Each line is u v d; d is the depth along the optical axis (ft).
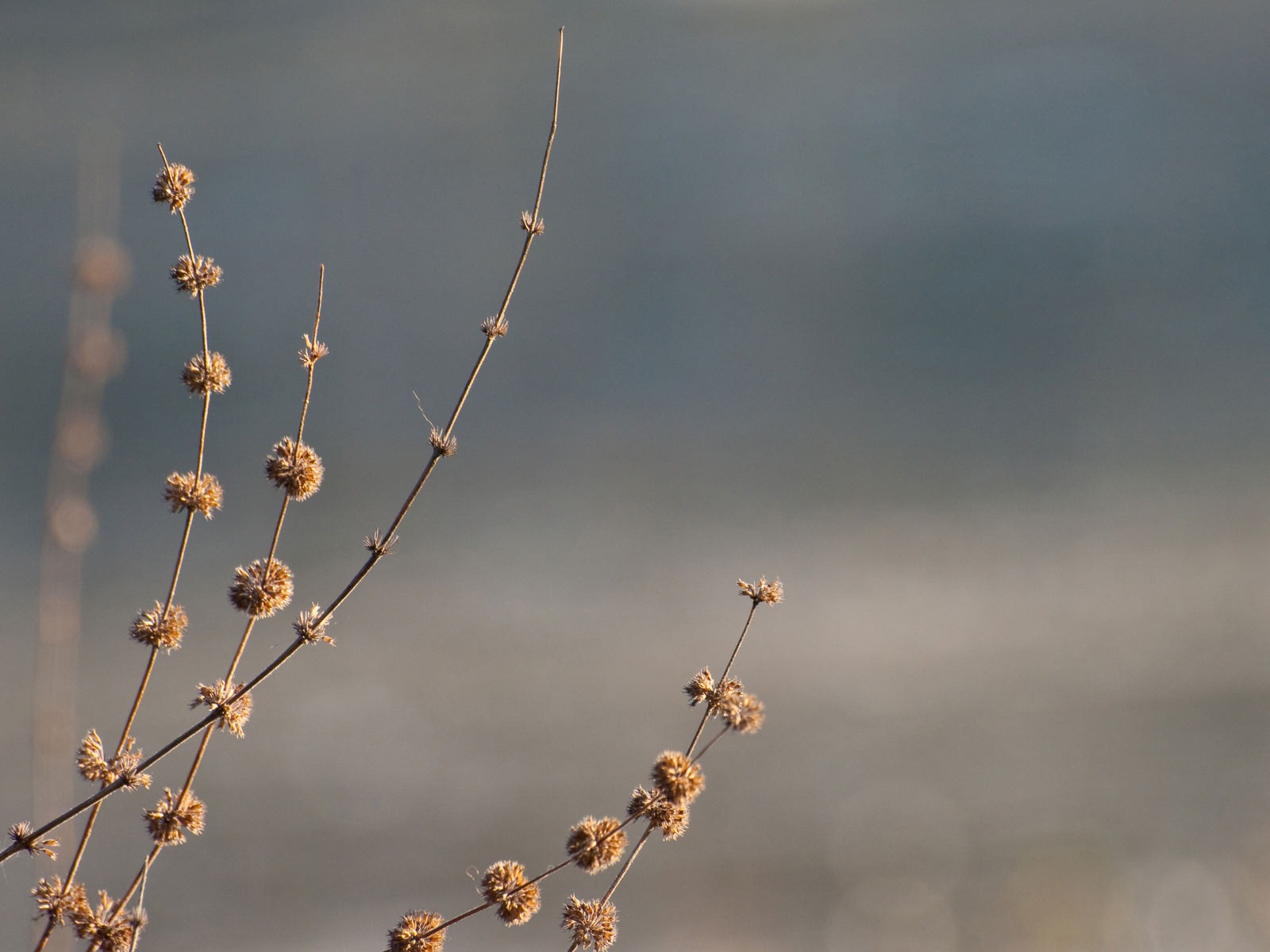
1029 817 19.93
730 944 16.72
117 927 9.85
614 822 9.89
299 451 9.85
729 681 9.92
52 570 11.14
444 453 9.84
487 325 9.84
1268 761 21.89
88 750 9.84
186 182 9.87
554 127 9.86
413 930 9.87
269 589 9.84
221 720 9.85
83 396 12.21
